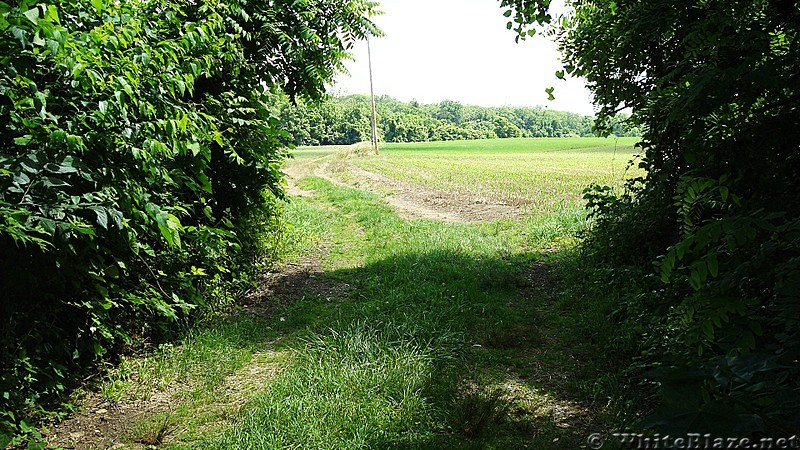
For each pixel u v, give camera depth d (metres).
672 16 5.01
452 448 3.64
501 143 79.88
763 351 1.96
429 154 49.78
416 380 4.44
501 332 5.61
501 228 11.17
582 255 7.81
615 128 8.33
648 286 5.75
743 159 3.11
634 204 7.23
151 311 5.30
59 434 3.91
